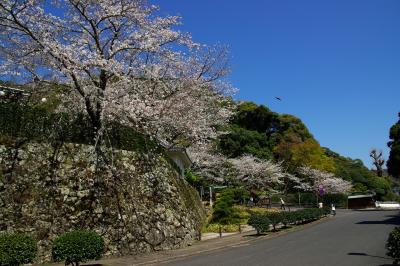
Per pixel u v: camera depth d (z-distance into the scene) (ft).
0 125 43.73
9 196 41.57
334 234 63.72
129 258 45.09
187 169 109.81
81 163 48.55
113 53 48.70
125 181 52.26
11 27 44.11
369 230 67.15
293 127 191.72
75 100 52.65
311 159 172.96
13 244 33.35
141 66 51.44
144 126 52.54
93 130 51.16
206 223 85.15
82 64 44.86
